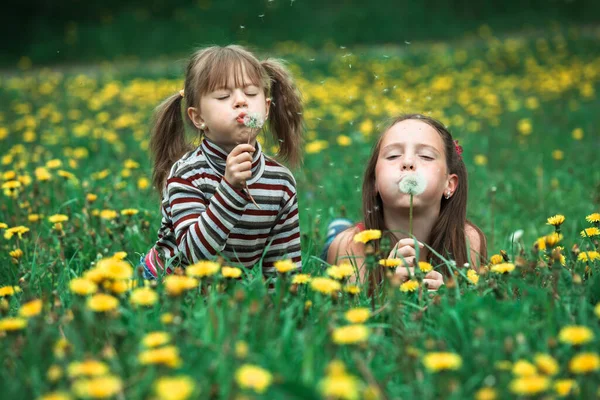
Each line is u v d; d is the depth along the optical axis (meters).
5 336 2.84
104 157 8.49
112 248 4.76
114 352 2.63
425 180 4.06
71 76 18.98
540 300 3.10
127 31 26.47
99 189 6.26
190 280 2.87
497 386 2.47
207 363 2.50
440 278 3.86
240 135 3.79
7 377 2.57
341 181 6.85
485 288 3.36
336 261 4.42
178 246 3.81
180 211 3.83
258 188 3.90
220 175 3.90
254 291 3.12
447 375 2.40
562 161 8.48
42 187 6.29
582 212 6.23
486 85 15.48
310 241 4.60
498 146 9.60
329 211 5.67
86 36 26.28
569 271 3.49
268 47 24.94
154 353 2.29
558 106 12.52
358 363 2.46
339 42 25.64
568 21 28.27
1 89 16.36
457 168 4.38
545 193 6.96
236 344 2.61
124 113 12.27
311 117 10.48
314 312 3.19
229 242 3.93
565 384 2.37
